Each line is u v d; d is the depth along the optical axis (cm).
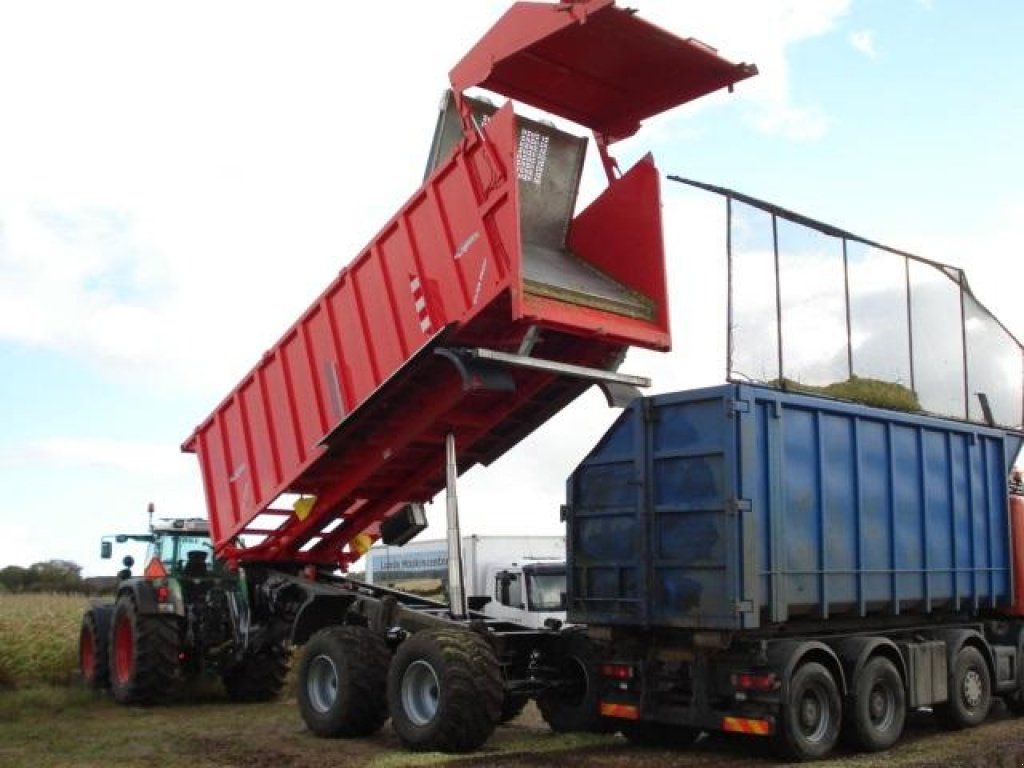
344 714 995
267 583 1248
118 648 1317
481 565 1642
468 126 941
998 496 1190
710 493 891
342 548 1295
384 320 1033
